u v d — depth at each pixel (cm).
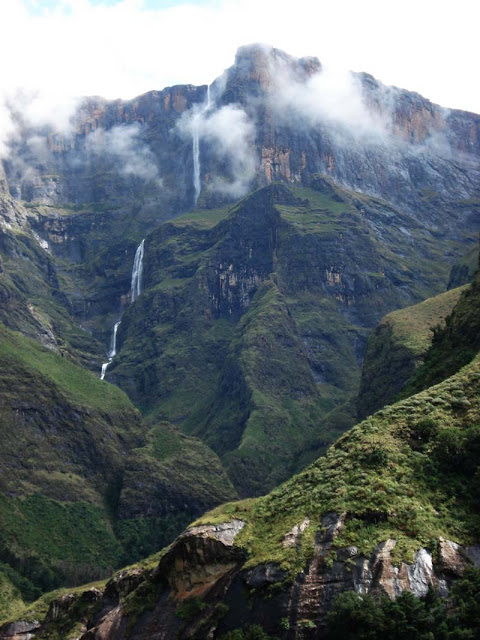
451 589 5778
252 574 6350
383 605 5656
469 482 6612
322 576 6025
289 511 6881
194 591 6869
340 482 6825
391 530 6172
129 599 7719
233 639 5988
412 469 6762
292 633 5834
